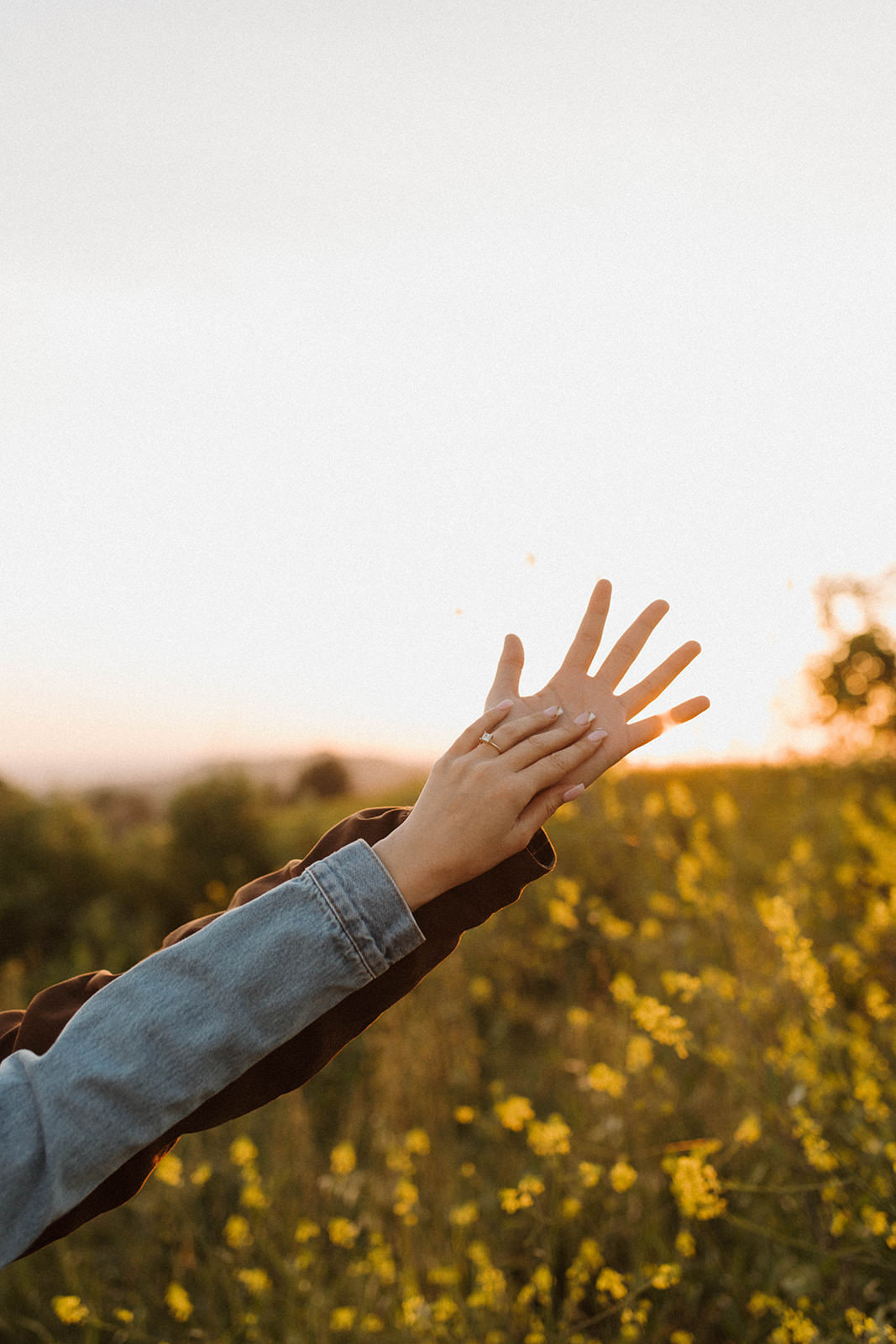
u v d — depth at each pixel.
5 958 6.33
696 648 0.91
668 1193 2.37
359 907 0.71
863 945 2.64
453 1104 3.29
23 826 6.81
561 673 0.88
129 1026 0.68
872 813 3.94
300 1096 3.14
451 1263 2.25
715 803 3.64
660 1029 1.99
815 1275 1.74
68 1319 2.07
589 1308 2.20
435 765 0.79
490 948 4.24
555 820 3.79
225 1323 2.37
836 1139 2.04
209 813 6.79
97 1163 0.66
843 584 4.65
